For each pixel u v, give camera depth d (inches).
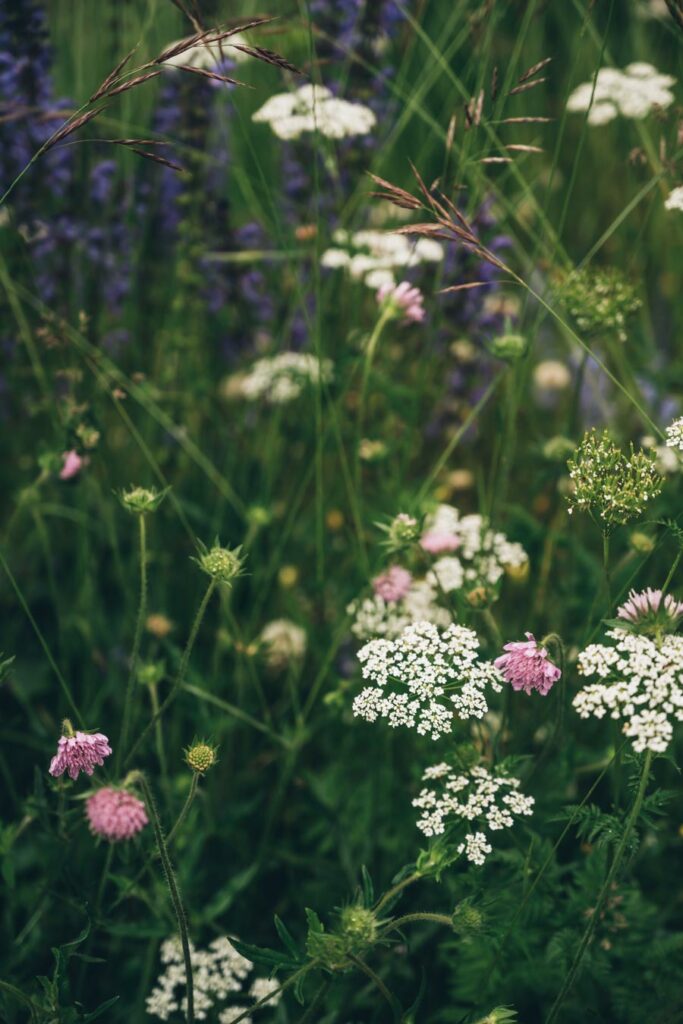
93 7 53.6
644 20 59.8
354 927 33.8
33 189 47.6
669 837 43.9
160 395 50.4
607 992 40.0
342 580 50.8
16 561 52.3
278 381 50.1
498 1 47.8
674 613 34.5
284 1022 40.0
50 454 44.1
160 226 51.0
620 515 35.5
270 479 49.3
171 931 39.8
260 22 38.2
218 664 47.8
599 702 33.7
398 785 44.9
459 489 53.8
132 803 37.4
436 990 42.3
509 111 57.9
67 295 49.7
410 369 53.1
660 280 58.5
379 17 49.0
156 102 49.3
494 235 50.1
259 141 59.2
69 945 35.9
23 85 46.9
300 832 46.9
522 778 40.3
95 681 49.5
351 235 49.4
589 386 55.5
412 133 58.8
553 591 48.4
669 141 46.4
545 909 39.6
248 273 51.1
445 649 35.5
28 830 45.2
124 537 51.3
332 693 42.9
